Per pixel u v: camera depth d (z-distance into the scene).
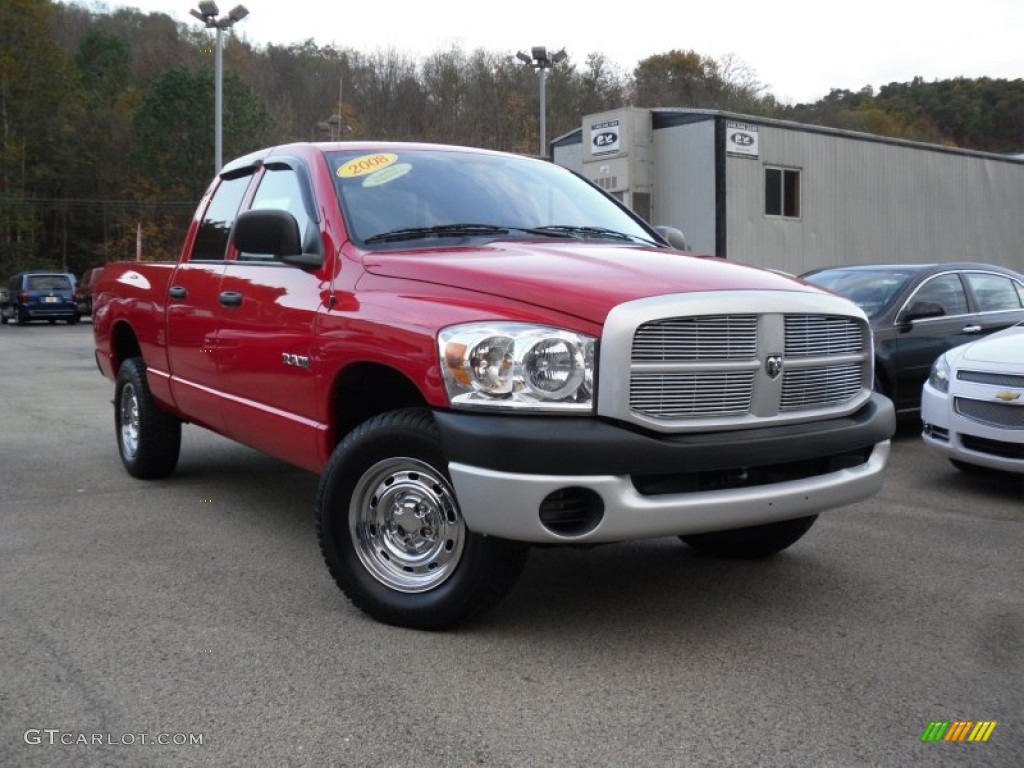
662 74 75.56
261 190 5.32
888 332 8.62
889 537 5.43
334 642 3.78
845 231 22.84
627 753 2.94
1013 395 6.35
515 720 3.14
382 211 4.62
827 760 2.91
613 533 3.48
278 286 4.70
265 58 70.81
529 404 3.49
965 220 25.73
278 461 7.41
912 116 82.50
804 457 3.84
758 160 21.02
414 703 3.26
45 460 7.51
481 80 62.41
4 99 63.72
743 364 3.75
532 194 5.16
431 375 3.67
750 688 3.40
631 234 5.16
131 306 6.48
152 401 6.48
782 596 4.39
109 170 70.25
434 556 3.86
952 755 2.95
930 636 3.91
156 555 4.95
